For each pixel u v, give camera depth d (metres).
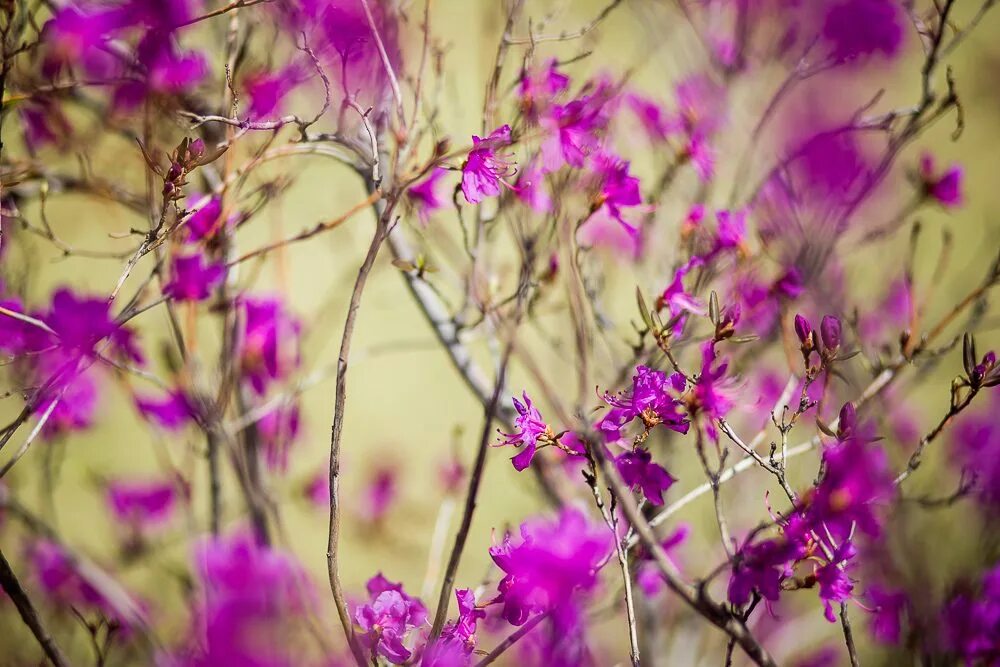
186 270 1.55
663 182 1.64
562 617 1.46
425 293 1.61
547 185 1.54
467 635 1.45
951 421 1.45
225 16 1.64
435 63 1.62
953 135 1.57
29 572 1.71
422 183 1.57
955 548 1.64
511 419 1.60
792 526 1.42
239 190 1.57
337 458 1.43
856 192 1.70
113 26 1.56
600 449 1.43
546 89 1.53
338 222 1.53
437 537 1.63
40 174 1.61
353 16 1.55
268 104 1.58
